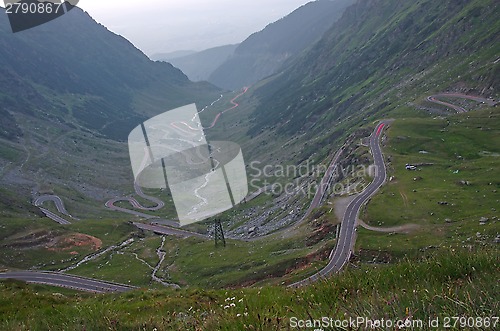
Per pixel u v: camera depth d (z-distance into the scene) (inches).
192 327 341.7
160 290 906.7
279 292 485.4
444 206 3405.5
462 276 397.7
